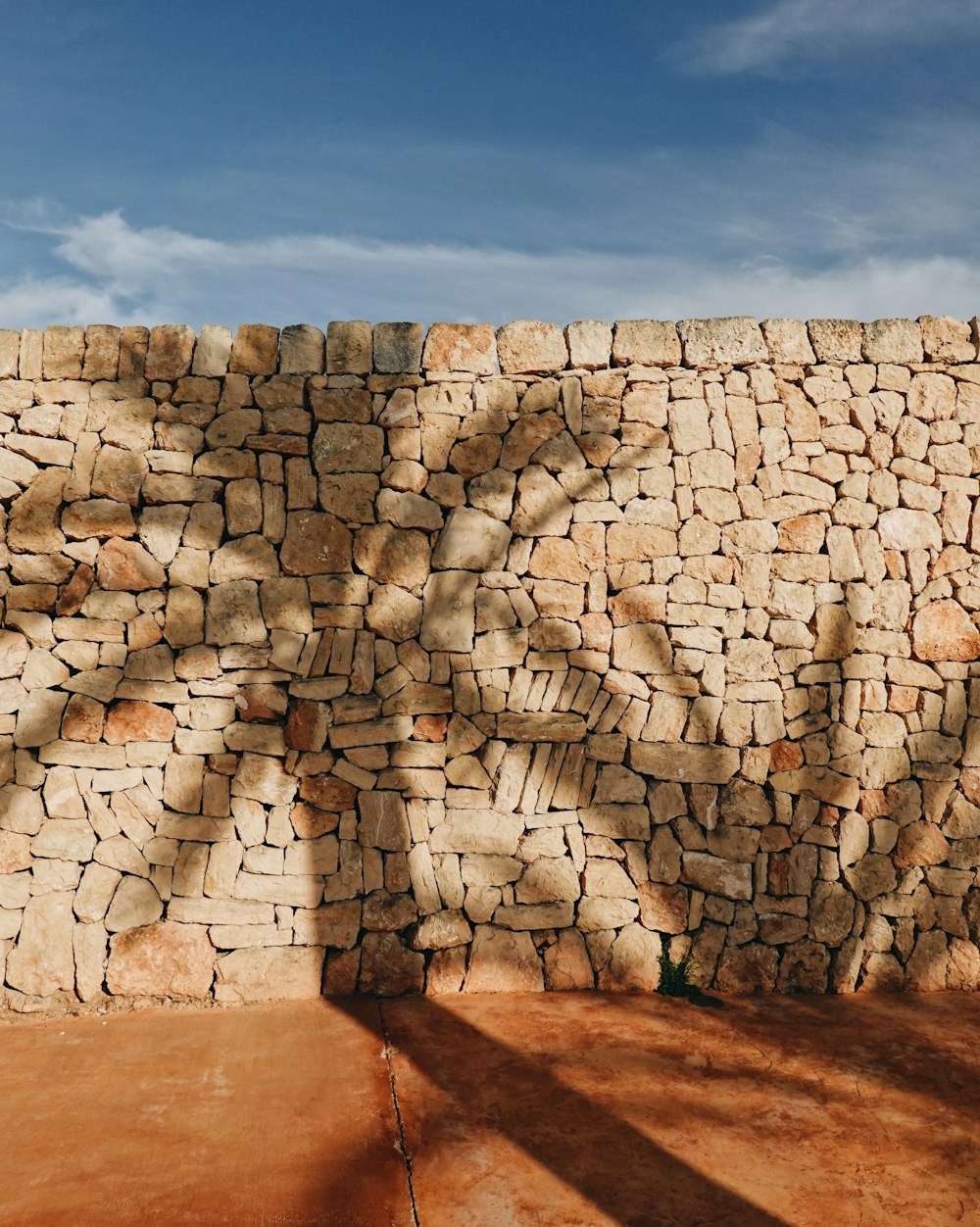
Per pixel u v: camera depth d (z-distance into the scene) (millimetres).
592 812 5910
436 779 5824
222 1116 4348
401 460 5922
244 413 5848
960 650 6176
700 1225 3645
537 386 6039
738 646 6027
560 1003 5641
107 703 5660
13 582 5652
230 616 5742
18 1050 5043
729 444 6094
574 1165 3996
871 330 6266
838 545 6121
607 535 6000
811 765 6039
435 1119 4332
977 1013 5676
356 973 5688
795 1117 4418
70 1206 3682
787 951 5945
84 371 5812
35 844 5539
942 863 6090
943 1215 3734
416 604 5875
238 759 5707
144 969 5547
